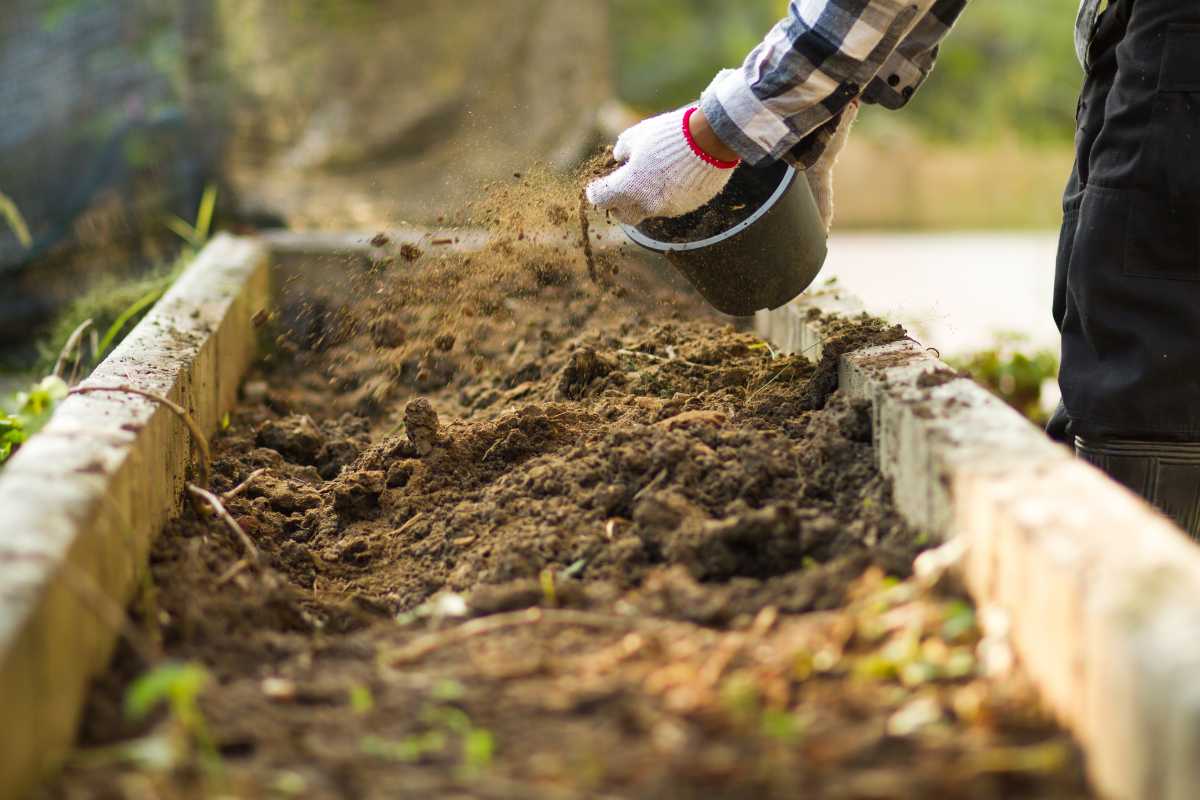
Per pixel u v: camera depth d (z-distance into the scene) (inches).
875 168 598.9
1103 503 88.4
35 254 270.1
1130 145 126.7
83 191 272.5
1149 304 127.6
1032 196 624.1
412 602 114.3
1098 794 74.4
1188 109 123.5
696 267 143.4
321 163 305.0
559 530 115.6
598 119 349.7
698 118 125.9
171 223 271.4
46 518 88.3
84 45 274.7
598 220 201.8
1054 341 285.0
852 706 81.0
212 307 177.8
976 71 732.7
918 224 581.3
